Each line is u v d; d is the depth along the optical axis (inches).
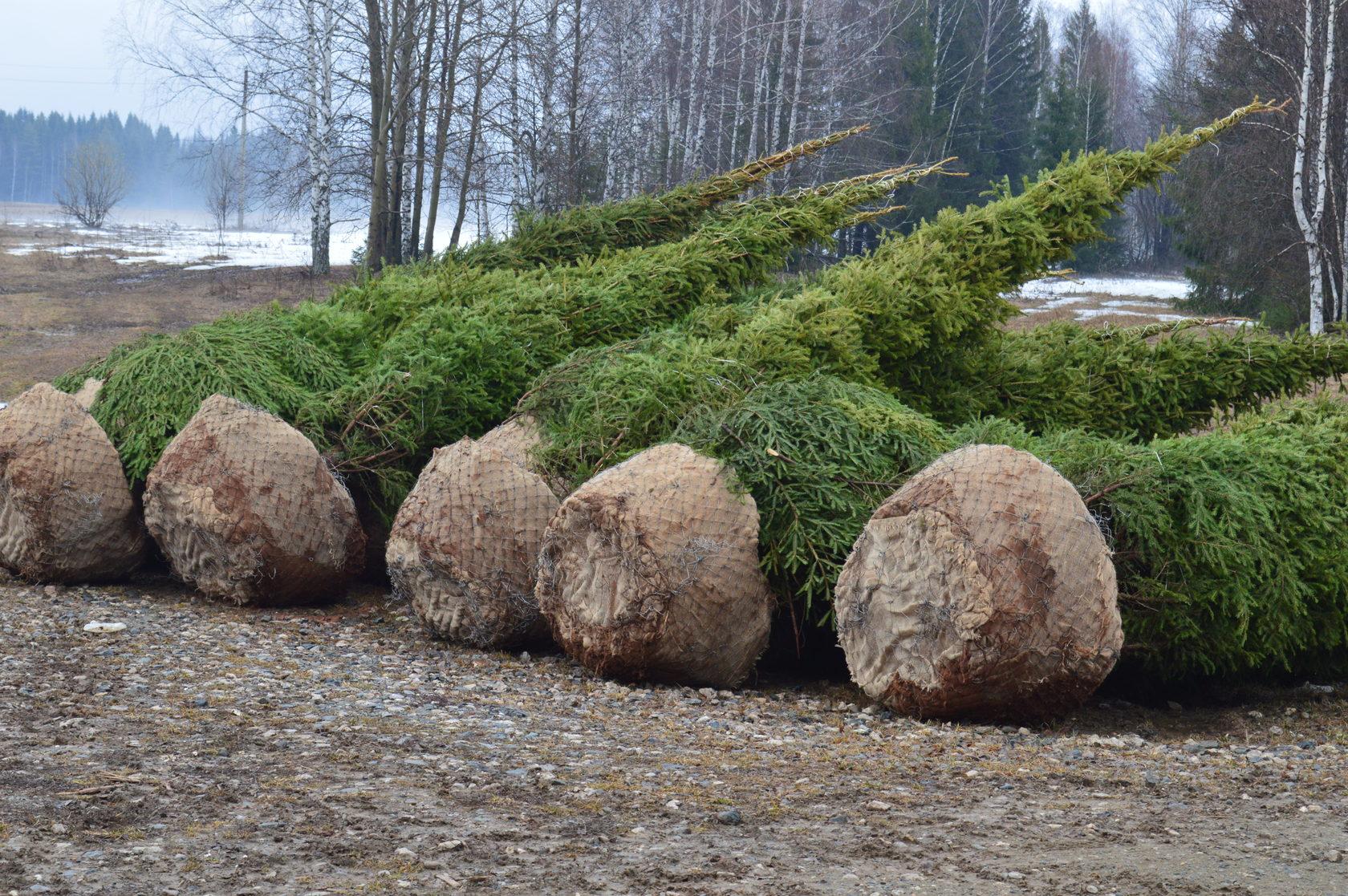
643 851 156.9
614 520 262.1
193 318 1229.1
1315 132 1180.5
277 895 137.3
